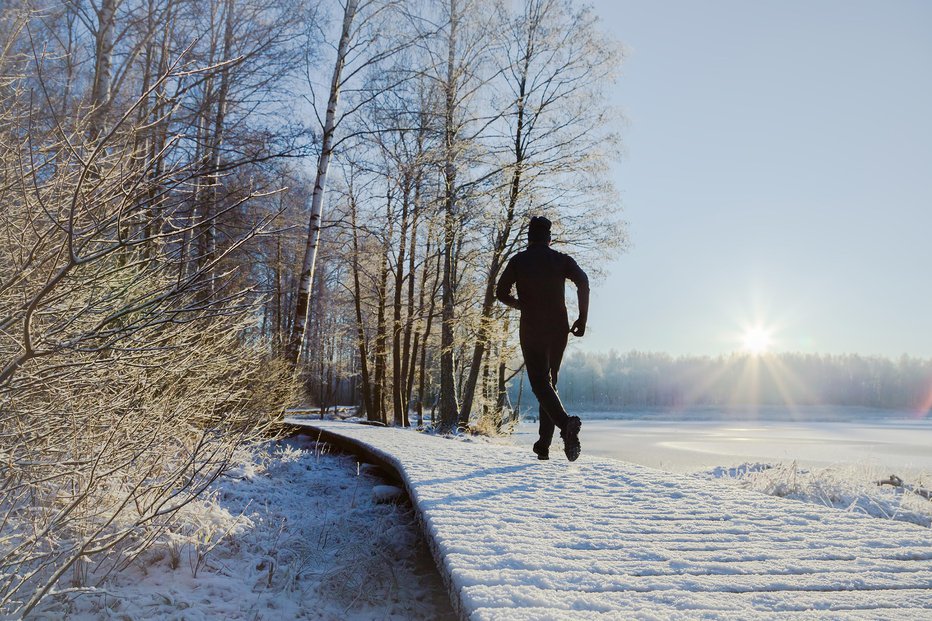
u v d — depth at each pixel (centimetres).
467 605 178
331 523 391
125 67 880
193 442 370
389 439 677
